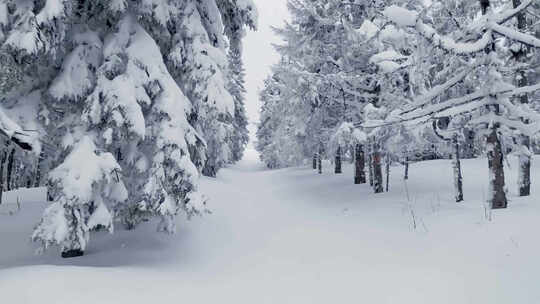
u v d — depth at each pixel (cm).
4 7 734
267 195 2197
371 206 1366
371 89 1631
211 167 2803
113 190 816
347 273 744
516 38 853
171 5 927
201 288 674
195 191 826
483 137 1077
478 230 836
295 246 990
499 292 568
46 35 747
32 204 1291
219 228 1159
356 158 1978
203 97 877
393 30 923
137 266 775
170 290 646
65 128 852
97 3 902
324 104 1825
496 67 934
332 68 1786
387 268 746
